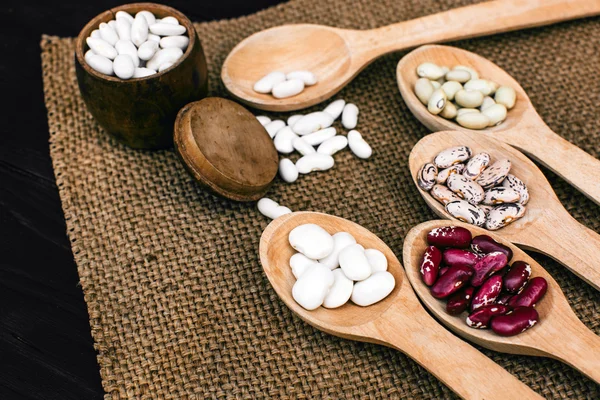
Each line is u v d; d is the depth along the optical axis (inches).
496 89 19.3
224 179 17.5
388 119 19.7
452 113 18.7
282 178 18.8
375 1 21.5
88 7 21.7
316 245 16.9
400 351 16.7
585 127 19.4
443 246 17.1
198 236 18.2
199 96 18.5
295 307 16.6
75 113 19.8
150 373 16.8
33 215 18.7
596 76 20.1
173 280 17.7
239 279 17.7
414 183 18.5
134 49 18.0
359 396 16.7
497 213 17.4
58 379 17.1
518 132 18.5
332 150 18.9
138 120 18.1
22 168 19.3
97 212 18.5
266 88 19.3
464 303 16.5
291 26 20.1
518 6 20.3
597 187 17.8
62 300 17.8
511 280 16.6
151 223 18.4
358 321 16.6
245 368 16.9
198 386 16.7
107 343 17.1
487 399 15.8
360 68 19.7
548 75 20.1
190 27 18.3
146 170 19.0
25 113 20.0
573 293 17.4
